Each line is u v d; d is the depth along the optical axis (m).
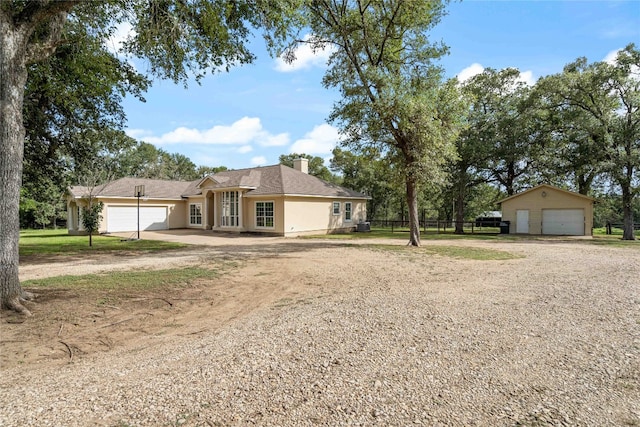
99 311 5.71
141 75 11.34
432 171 14.70
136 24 8.26
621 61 21.25
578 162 23.38
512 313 5.36
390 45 15.83
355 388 3.06
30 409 2.76
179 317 5.52
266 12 8.42
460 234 26.23
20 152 5.80
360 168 40.38
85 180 19.61
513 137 26.22
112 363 3.79
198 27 8.52
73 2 5.93
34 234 25.28
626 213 21.91
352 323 4.91
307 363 3.60
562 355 3.78
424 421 2.56
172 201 28.22
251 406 2.78
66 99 10.42
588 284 7.54
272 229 22.45
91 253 13.06
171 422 2.55
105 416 2.64
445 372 3.38
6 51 5.51
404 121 13.65
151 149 58.66
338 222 26.03
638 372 3.37
